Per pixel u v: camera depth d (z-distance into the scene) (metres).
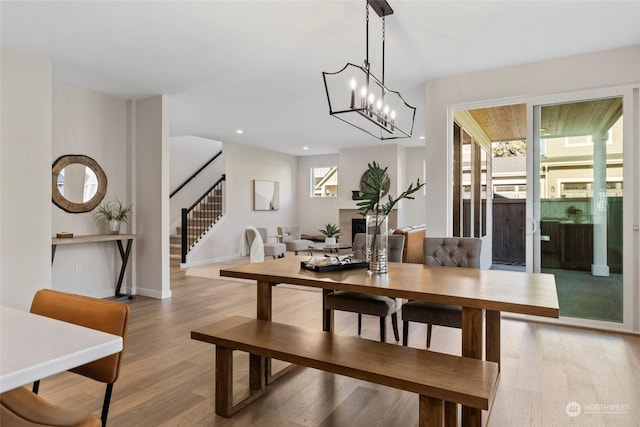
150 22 2.98
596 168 3.65
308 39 3.29
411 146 9.15
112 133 4.95
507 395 2.37
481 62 3.82
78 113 4.58
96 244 4.82
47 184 3.69
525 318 3.92
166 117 4.93
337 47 3.46
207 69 3.99
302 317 4.02
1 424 1.17
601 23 3.01
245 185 9.01
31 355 0.97
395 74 4.16
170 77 4.23
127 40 3.30
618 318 3.56
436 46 3.44
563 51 3.56
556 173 3.81
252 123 6.59
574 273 3.74
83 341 1.08
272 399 2.35
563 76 3.71
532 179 3.90
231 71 4.05
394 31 3.13
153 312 4.24
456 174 4.93
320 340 2.13
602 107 3.62
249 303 4.64
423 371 1.72
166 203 4.94
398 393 2.43
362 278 2.36
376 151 8.98
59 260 4.45
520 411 2.19
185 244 7.50
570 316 3.75
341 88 4.63
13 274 3.45
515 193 9.17
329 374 2.71
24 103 3.52
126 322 1.31
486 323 2.58
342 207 9.38
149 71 4.05
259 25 3.04
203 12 2.83
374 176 2.64
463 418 1.88
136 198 5.08
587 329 3.62
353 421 2.11
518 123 6.18
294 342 2.09
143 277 5.04
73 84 4.46
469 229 5.76
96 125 4.77
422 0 2.65
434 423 1.61
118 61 3.77
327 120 6.33
